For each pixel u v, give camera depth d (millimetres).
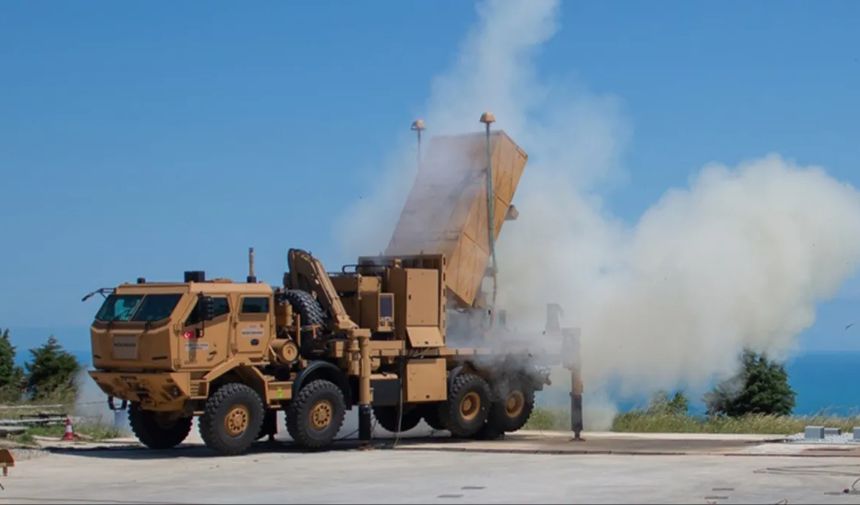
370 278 24891
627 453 21188
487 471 18719
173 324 21828
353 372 23797
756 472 17812
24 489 17250
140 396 22562
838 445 22031
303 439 22812
